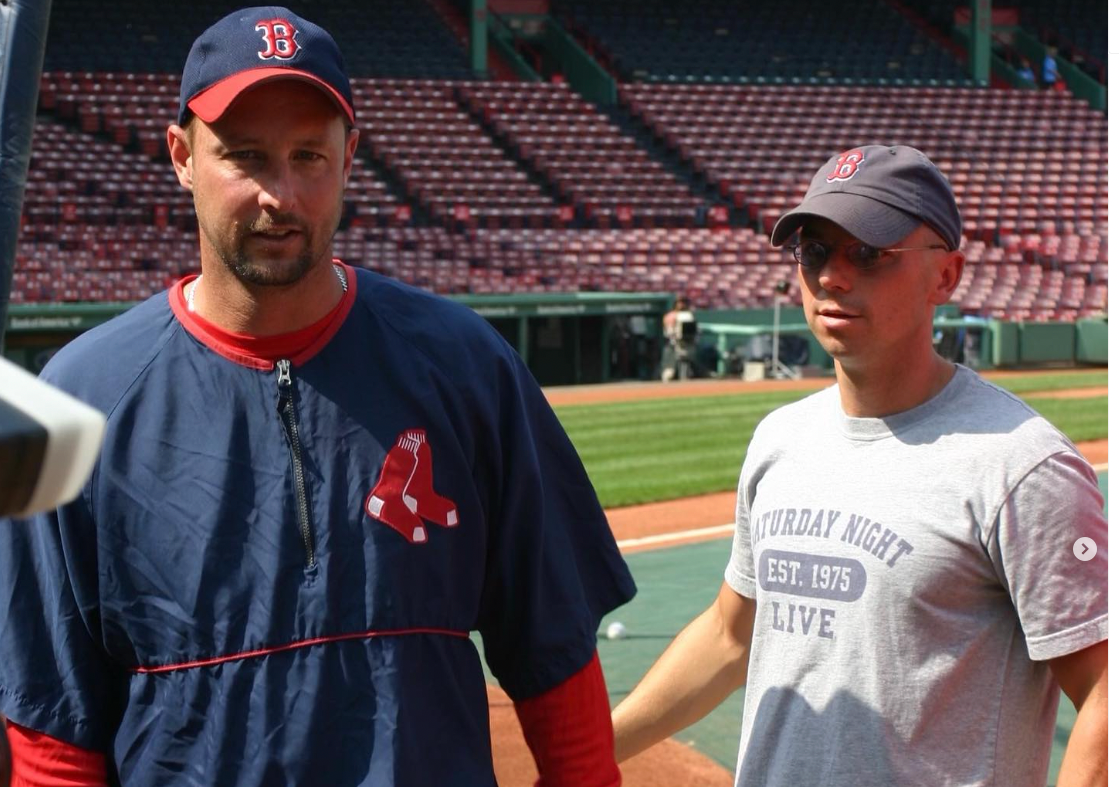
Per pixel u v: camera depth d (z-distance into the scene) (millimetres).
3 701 1796
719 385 20297
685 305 21266
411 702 1783
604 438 13516
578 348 21016
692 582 6977
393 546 1790
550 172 27188
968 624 2045
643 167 27703
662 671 2543
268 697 1751
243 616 1765
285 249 1724
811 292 2178
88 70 26672
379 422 1814
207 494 1773
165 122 25188
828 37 33250
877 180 2121
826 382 20625
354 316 1859
